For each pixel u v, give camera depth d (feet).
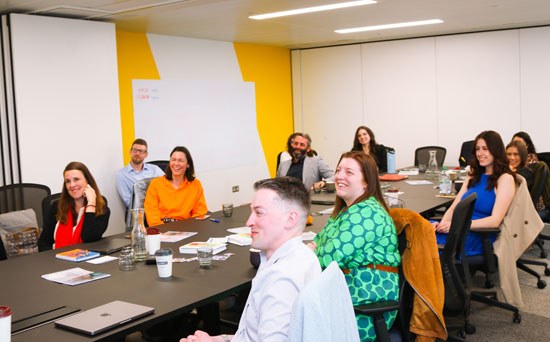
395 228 7.72
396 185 16.93
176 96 22.68
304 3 16.51
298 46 28.55
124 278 7.77
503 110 24.48
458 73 25.35
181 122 22.93
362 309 6.89
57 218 10.81
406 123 26.94
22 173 15.40
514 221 11.30
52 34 15.98
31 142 15.57
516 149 15.25
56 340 5.51
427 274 7.38
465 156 23.07
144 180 14.83
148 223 13.41
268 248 5.56
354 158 8.02
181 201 13.70
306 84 29.45
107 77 17.44
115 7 15.72
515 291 11.32
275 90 28.37
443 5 17.85
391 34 25.07
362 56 27.68
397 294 7.43
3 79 15.47
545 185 15.44
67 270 8.34
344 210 8.25
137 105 21.16
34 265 8.77
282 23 20.38
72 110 16.51
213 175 24.52
